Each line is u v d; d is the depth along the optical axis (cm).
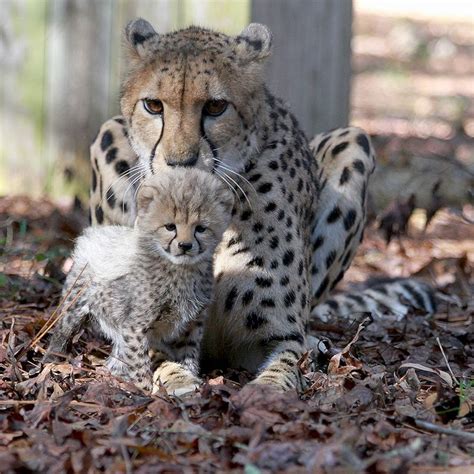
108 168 1177
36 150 1891
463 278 1517
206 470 774
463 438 844
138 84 1046
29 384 955
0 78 1880
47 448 800
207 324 1102
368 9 5153
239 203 1064
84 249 1057
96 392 928
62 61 1873
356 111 3338
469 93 3712
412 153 2052
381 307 1362
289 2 1800
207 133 1020
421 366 1032
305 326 1121
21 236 1545
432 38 4553
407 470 765
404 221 1590
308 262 1179
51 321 1098
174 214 954
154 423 857
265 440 818
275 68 1805
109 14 1859
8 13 1866
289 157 1123
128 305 989
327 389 959
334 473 759
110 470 764
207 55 1035
